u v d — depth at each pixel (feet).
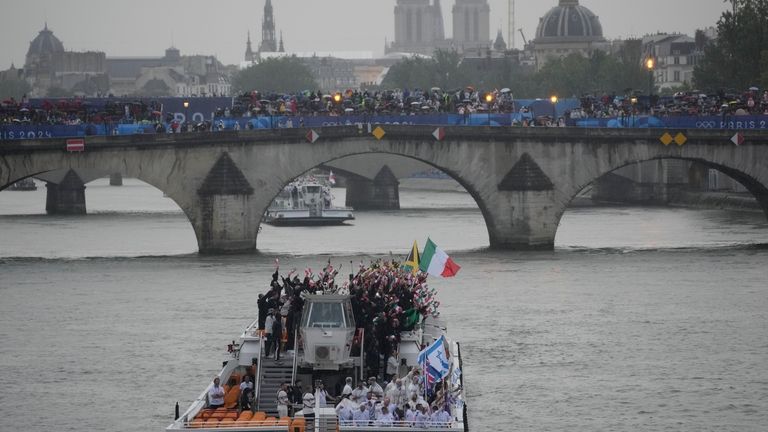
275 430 287.48
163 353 394.52
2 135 572.10
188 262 574.15
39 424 326.44
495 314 452.35
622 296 486.38
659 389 356.79
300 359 314.14
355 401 298.35
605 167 623.77
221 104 640.58
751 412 337.11
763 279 524.52
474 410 337.72
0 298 485.15
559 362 385.29
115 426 324.39
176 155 589.73
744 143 629.10
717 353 396.16
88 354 394.52
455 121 620.90
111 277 531.91
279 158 600.39
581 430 321.52
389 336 321.32
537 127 615.98
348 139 607.78
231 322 435.53
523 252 615.98
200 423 287.89
